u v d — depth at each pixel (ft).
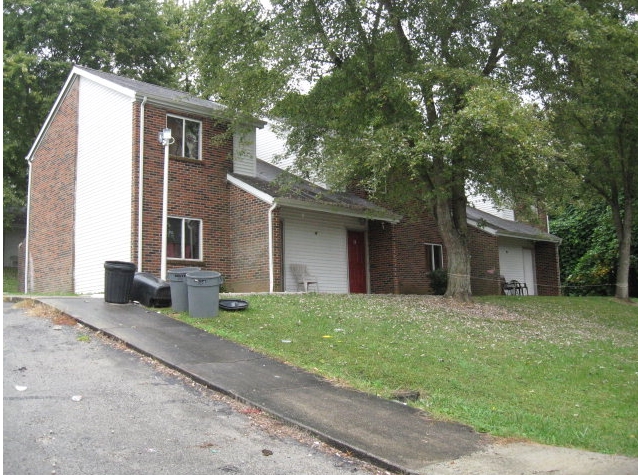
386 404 23.73
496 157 44.32
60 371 25.14
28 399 21.36
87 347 29.27
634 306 67.82
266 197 53.83
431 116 49.01
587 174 68.85
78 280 57.77
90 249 56.54
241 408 22.17
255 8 50.34
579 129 61.46
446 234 53.78
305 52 48.65
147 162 52.13
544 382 30.17
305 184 66.59
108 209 54.54
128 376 24.99
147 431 19.26
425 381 27.71
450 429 21.54
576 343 41.09
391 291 66.49
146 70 99.76
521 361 33.50
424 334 36.88
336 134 51.62
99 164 56.54
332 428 20.48
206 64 54.03
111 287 39.68
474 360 32.37
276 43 47.62
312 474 17.16
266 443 19.17
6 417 19.45
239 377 25.40
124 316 35.63
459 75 44.06
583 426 23.76
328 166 48.70
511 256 88.84
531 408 25.79
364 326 37.09
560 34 47.09
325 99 51.42
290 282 58.44
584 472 18.02
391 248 67.10
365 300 48.19
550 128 48.06
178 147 54.80
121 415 20.49
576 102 51.34
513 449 19.95
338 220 65.46
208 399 22.93
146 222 51.29
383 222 67.97
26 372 24.72
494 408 24.97
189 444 18.51
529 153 41.45
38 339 30.48
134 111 52.34
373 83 48.98
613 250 89.25
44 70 87.45
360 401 23.76
